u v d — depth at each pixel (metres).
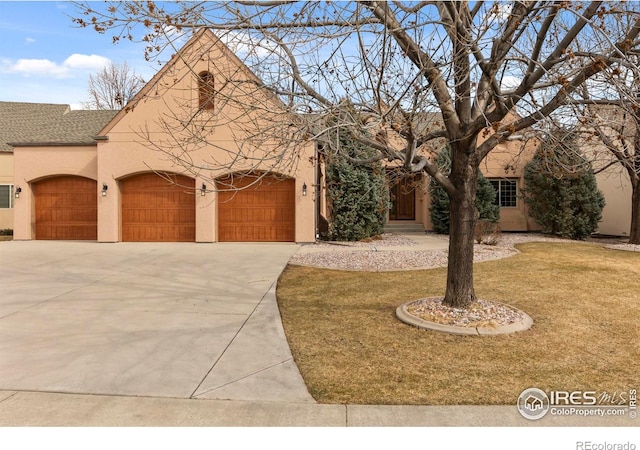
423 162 5.47
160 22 4.87
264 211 15.09
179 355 4.76
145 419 3.41
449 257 6.21
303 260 11.06
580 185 15.88
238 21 5.09
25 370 4.33
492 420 3.39
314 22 5.12
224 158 14.33
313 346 5.04
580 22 4.73
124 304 6.92
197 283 8.48
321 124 5.25
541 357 4.61
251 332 5.54
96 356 4.71
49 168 15.89
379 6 4.85
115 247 13.77
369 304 6.86
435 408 3.57
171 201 15.20
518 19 4.80
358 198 15.16
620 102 5.07
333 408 3.58
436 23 4.91
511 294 7.20
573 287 7.70
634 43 4.76
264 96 5.44
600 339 5.14
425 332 5.45
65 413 3.50
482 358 4.60
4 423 3.34
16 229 15.98
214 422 3.36
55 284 8.40
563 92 4.71
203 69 12.96
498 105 5.27
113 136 14.97
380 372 4.29
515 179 18.72
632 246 13.13
